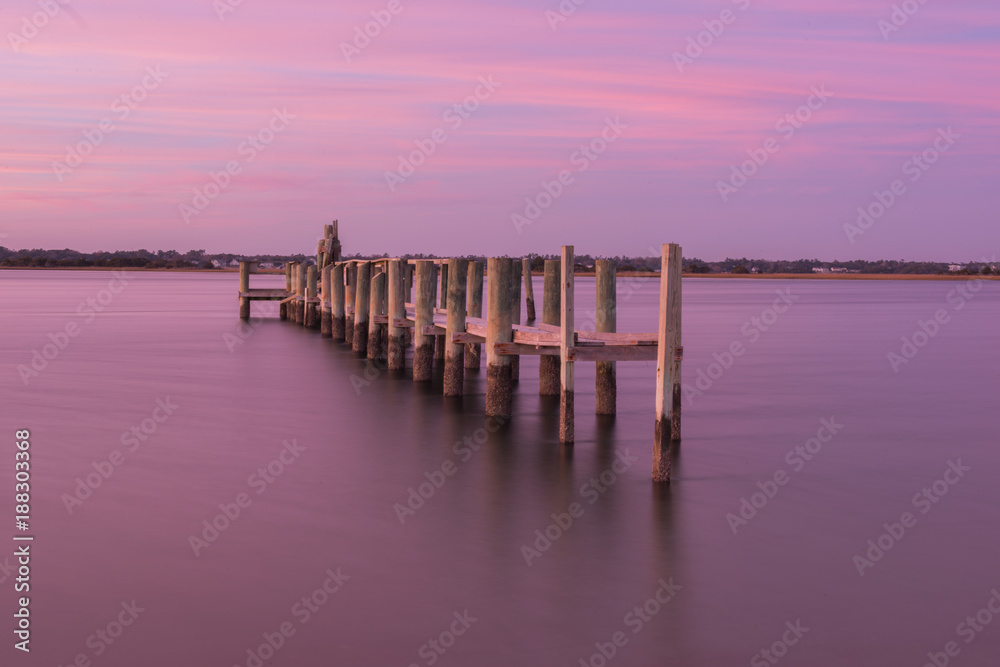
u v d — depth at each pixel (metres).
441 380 23.98
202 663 8.27
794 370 27.39
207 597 9.63
